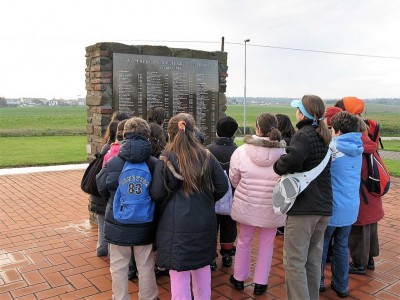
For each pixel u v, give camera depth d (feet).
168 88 19.30
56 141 58.80
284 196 9.70
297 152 9.32
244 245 11.79
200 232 9.14
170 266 9.05
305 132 9.71
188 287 9.49
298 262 9.87
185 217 9.06
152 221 9.71
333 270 11.75
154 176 9.27
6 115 164.86
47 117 152.66
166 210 9.27
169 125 9.61
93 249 15.26
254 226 11.45
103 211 13.65
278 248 15.61
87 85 18.76
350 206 11.09
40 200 22.82
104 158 11.64
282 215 11.21
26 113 189.06
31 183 27.53
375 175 12.49
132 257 12.60
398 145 67.62
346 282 11.55
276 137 10.95
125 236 9.59
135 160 9.47
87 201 22.63
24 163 35.88
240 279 11.95
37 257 14.46
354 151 10.91
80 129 90.27
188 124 9.40
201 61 20.42
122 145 9.59
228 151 13.25
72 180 28.66
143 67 18.40
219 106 21.47
